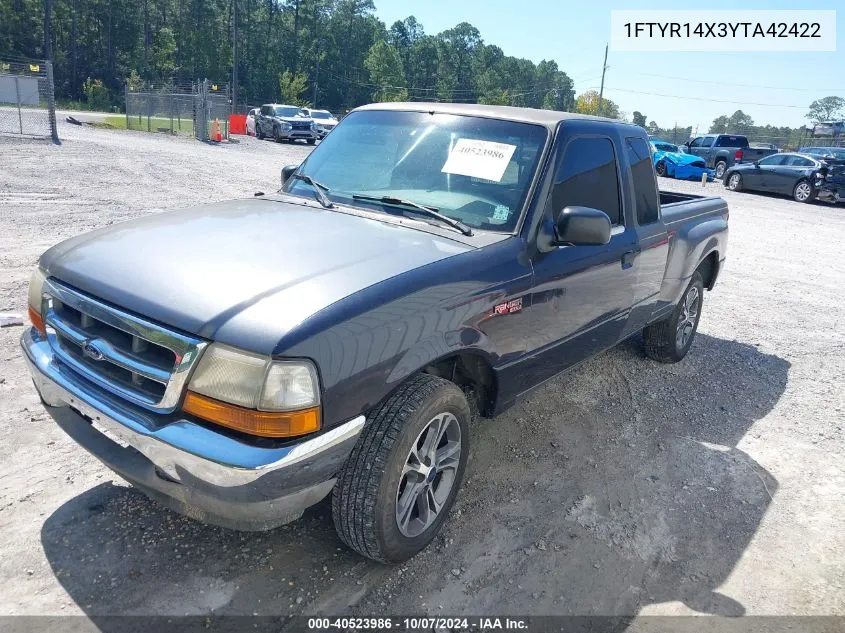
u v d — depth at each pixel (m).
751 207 18.20
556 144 3.52
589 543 3.18
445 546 3.07
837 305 8.04
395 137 3.81
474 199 3.36
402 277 2.64
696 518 3.45
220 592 2.66
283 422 2.24
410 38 141.38
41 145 19.11
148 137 27.14
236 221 3.16
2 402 3.97
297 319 2.29
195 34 94.75
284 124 29.94
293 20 108.50
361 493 2.58
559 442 4.14
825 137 45.88
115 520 3.02
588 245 3.32
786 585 2.98
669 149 29.03
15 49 81.00
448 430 3.02
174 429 2.31
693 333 5.75
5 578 2.63
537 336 3.38
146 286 2.49
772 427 4.59
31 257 7.00
